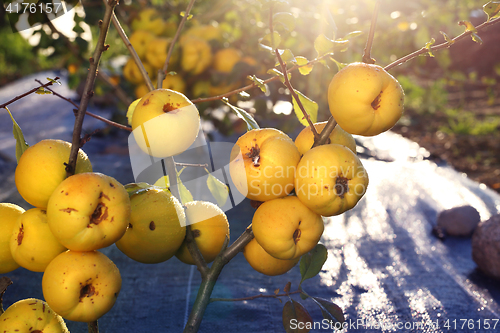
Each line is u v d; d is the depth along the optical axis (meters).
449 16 1.55
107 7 0.45
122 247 0.50
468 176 1.86
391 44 1.62
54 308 0.45
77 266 0.45
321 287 0.82
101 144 2.09
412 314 0.72
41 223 0.46
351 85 0.45
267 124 1.46
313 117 0.52
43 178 0.45
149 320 0.70
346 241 1.04
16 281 0.82
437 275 0.88
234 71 1.08
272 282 0.83
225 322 0.69
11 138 2.10
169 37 1.21
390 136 2.36
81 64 1.31
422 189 1.47
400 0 1.62
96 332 0.49
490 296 0.80
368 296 0.79
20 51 4.69
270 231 0.47
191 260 0.54
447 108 3.29
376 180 1.57
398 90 0.46
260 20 1.38
